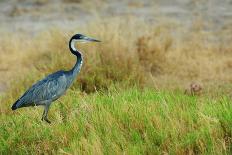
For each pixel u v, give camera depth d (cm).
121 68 1692
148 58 1812
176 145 1092
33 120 1262
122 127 1177
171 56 1881
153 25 2219
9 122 1271
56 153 1140
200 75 1744
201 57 1894
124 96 1309
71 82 1331
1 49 2078
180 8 2631
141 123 1176
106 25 1917
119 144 1119
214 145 1079
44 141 1160
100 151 1081
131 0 2809
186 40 2095
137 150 1081
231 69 1794
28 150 1157
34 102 1280
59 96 1311
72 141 1148
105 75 1659
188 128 1152
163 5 2702
